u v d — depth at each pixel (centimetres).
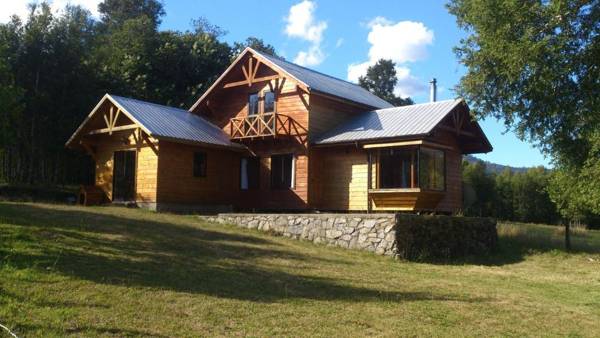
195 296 891
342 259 1435
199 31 4156
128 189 2223
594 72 1261
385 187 2006
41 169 2711
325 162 2200
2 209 1528
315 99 2186
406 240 1585
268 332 753
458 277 1337
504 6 1291
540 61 1259
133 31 3547
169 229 1538
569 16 1234
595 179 1661
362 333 782
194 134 2206
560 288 1281
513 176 3991
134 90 3050
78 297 819
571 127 1484
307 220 1725
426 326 841
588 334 870
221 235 1562
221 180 2327
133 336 690
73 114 2708
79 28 3138
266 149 2273
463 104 2108
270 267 1200
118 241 1268
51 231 1259
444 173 2089
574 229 2886
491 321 904
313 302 930
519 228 2311
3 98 1584
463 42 1516
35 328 679
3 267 921
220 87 2408
